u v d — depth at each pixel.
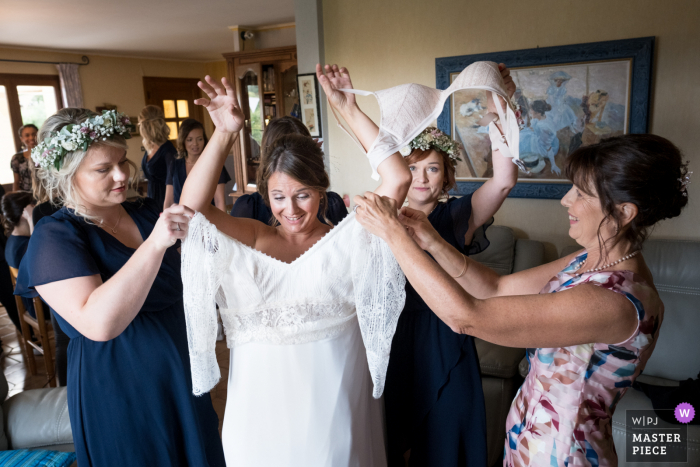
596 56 2.96
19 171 5.24
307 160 1.26
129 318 1.26
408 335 1.74
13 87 7.43
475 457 1.67
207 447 1.66
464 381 1.67
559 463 1.13
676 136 2.86
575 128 3.10
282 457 1.33
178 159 3.68
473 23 3.34
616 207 1.07
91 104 8.32
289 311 1.31
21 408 1.97
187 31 6.46
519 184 3.32
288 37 6.20
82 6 4.84
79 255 1.35
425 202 1.84
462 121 3.45
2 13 5.09
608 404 1.13
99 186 1.42
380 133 1.21
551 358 1.17
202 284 1.23
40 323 3.21
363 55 3.80
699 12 2.68
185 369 1.53
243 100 6.04
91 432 1.43
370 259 1.30
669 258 2.63
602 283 1.07
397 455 1.84
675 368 2.46
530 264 3.12
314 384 1.33
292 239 1.41
